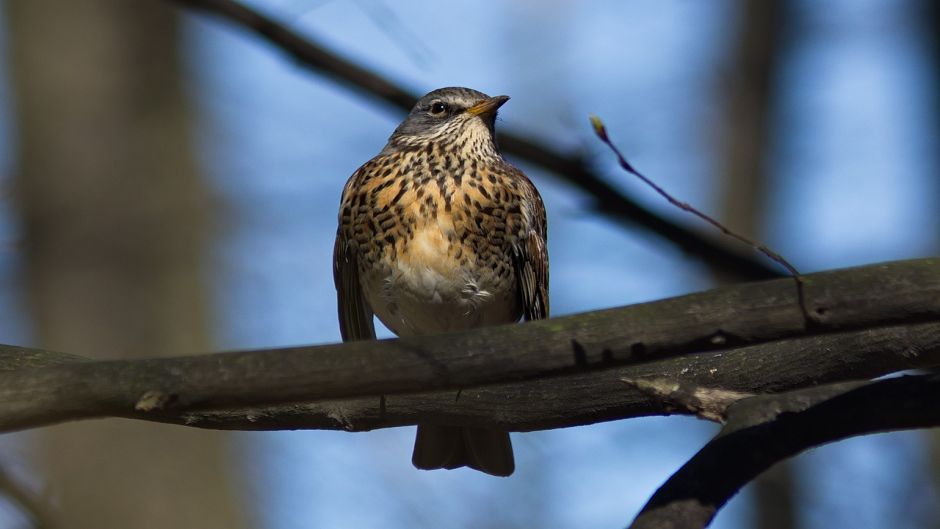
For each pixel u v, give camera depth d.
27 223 19.33
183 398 6.62
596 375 8.13
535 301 11.66
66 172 19.45
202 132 20.59
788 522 17.17
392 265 11.23
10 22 20.25
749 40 22.12
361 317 11.82
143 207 19.47
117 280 18.97
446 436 10.63
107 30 20.22
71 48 20.03
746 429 6.94
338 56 11.97
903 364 8.06
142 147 19.80
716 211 21.45
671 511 6.68
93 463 17.28
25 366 7.97
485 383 6.63
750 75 21.94
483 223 11.22
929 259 6.71
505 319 11.68
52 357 8.04
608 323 6.65
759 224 21.30
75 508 16.98
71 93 19.81
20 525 13.29
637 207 11.30
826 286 6.62
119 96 20.03
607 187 11.32
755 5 22.20
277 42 11.91
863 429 6.82
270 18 11.91
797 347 8.14
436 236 11.14
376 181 11.34
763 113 21.78
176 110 20.27
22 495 13.32
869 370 8.09
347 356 6.61
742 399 7.21
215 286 19.27
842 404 6.87
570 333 6.64
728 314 6.62
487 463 10.59
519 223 11.43
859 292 6.60
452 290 11.23
